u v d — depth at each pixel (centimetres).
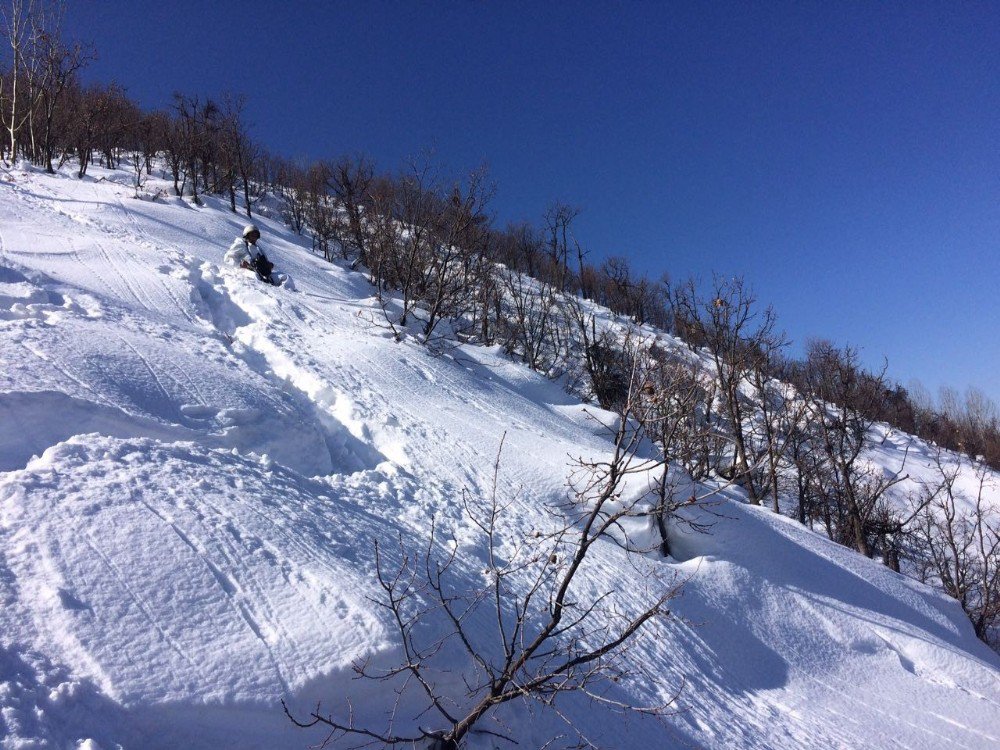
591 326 2423
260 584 380
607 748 429
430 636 397
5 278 802
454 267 1495
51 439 485
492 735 380
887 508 1862
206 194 2681
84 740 260
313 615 369
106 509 389
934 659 817
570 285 3600
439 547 562
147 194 2144
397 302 1547
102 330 722
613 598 625
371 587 412
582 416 1327
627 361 1853
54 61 2242
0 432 462
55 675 280
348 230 2325
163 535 386
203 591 358
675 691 543
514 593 538
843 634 801
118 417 536
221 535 406
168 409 609
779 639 744
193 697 296
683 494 840
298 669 332
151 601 339
